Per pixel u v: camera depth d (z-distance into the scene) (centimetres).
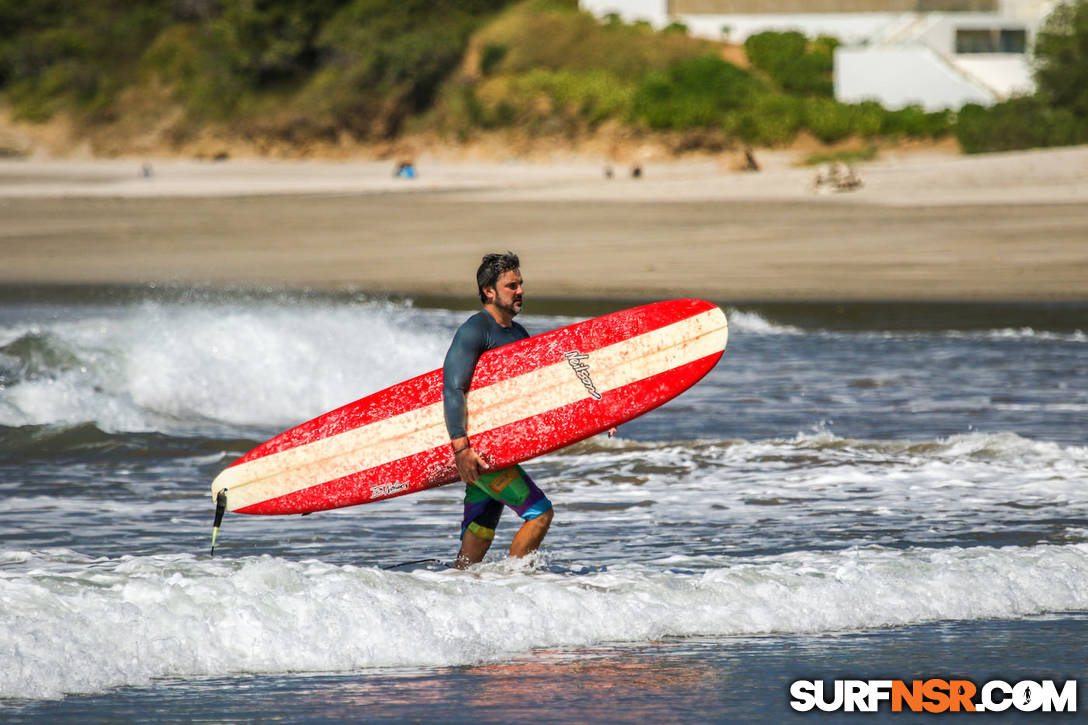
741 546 2331
